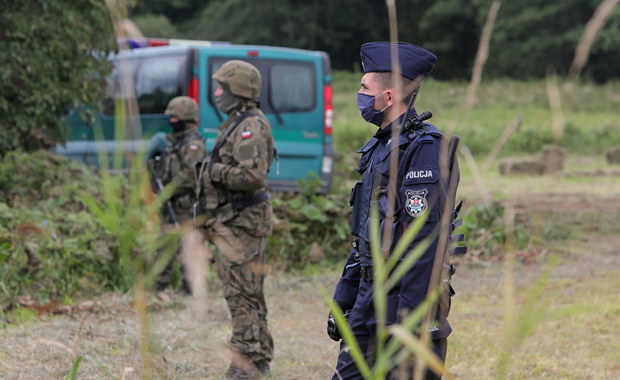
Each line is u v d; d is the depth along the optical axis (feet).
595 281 46.73
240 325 27.91
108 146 62.23
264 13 358.23
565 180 104.32
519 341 9.82
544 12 305.73
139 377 25.86
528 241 55.98
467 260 53.78
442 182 16.66
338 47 367.45
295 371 29.50
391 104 18.06
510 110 216.95
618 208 78.48
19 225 40.27
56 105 53.11
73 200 46.98
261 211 28.45
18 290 38.24
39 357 29.40
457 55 363.15
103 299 39.22
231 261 28.02
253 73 28.60
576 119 199.93
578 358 32.07
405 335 9.47
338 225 53.47
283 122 64.13
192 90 60.34
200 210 28.73
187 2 392.47
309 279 47.75
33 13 51.13
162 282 40.75
